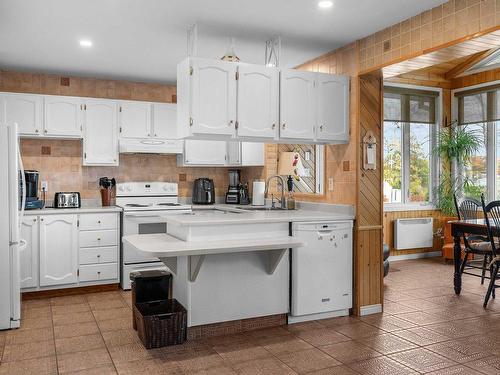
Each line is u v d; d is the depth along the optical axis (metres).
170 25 3.62
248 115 3.69
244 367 2.87
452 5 3.10
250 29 3.71
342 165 4.19
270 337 3.45
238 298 3.55
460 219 5.71
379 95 4.11
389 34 3.65
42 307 4.27
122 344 3.28
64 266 4.70
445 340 3.36
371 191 4.07
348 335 3.48
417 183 7.03
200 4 3.21
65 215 4.70
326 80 4.00
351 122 4.08
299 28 3.69
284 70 3.84
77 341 3.34
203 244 3.22
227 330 3.53
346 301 3.99
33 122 4.85
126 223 4.97
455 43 3.08
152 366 2.88
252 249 3.18
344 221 3.96
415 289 4.96
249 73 3.70
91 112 5.12
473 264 6.35
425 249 7.02
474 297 4.63
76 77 5.33
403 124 6.89
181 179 5.92
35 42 4.06
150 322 3.17
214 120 3.56
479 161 6.78
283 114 3.83
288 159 4.77
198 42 4.05
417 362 2.95
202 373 2.78
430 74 6.93
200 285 3.40
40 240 4.59
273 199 5.13
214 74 3.56
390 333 3.52
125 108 5.28
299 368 2.86
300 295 3.76
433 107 7.05
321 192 4.88
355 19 3.48
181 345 3.26
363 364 2.92
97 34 3.85
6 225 3.58
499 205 4.22
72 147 5.32
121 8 3.28
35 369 2.84
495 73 6.44
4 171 3.58
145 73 5.19
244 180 6.08
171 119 5.49
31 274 4.54
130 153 5.59
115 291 4.93
